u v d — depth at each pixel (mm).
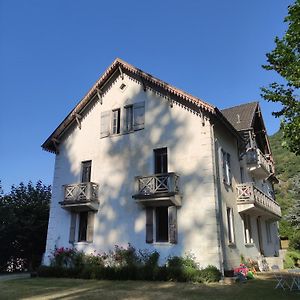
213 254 14383
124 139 18625
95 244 17672
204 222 14977
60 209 19609
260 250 22547
